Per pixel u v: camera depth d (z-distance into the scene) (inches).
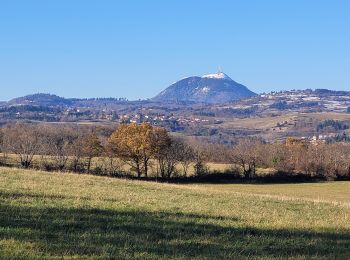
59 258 554.6
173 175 3774.6
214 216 961.5
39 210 850.1
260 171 4109.3
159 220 861.8
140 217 873.5
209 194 1445.6
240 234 798.5
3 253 556.7
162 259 587.8
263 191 3132.4
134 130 3811.5
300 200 1485.0
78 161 3671.3
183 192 1445.6
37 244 610.9
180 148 3858.3
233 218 959.0
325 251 716.0
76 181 1462.8
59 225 745.6
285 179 4001.0
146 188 1481.3
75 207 915.4
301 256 661.3
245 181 3823.8
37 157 3710.6
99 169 3646.7
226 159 4180.6
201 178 3750.0
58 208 887.1
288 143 5034.5
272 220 974.4
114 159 3784.5
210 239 735.7
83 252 592.7
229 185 3528.5
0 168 1708.9
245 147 4296.3
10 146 3727.9
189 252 639.8
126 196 1175.0
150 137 3737.7
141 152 3735.2
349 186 3654.0
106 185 1449.3
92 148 3730.3
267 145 4478.3
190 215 948.0
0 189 1075.3
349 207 1364.4
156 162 3878.0
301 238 799.1
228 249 676.7
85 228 745.6
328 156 4237.2
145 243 674.8
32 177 1453.0
